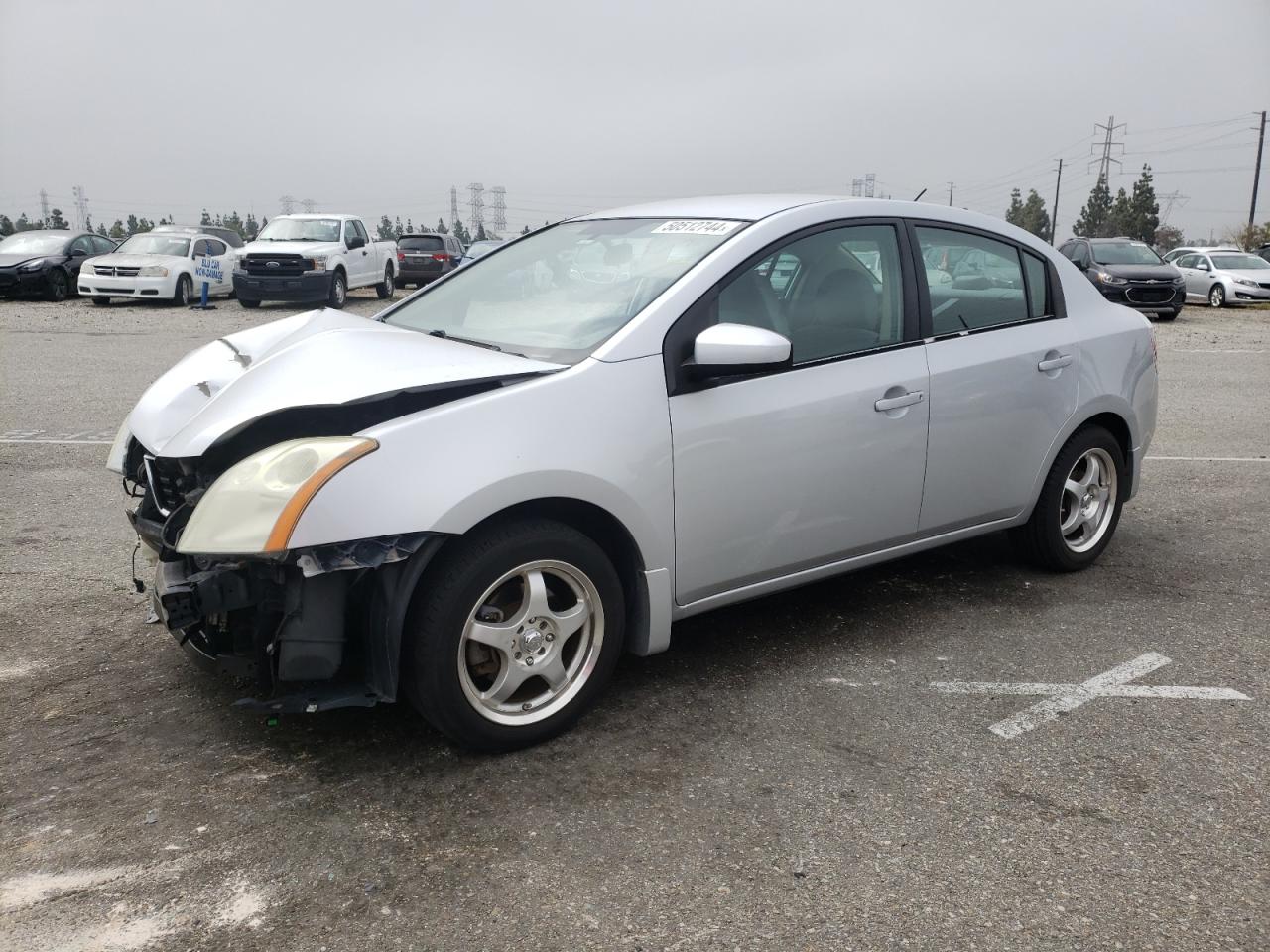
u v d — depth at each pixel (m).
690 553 3.44
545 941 2.33
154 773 3.03
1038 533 4.70
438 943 2.32
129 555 5.04
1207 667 3.87
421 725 3.35
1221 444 8.21
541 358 3.36
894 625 4.26
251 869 2.58
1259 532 5.69
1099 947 2.32
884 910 2.45
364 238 23.16
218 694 3.54
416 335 3.48
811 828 2.79
